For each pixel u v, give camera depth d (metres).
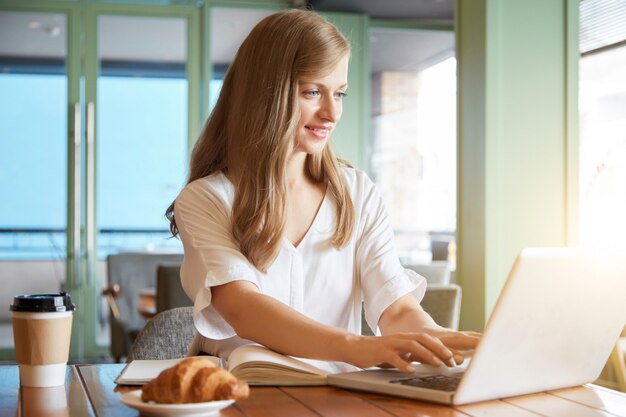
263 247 1.47
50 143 6.04
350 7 6.19
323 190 1.61
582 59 4.07
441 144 6.33
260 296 1.36
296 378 1.25
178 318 1.69
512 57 3.99
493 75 3.96
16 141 5.99
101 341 6.11
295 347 1.29
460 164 4.16
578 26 4.06
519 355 1.14
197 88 6.18
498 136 3.97
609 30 3.88
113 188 6.11
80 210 6.06
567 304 1.16
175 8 6.16
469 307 4.07
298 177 1.59
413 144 6.39
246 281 1.40
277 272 1.51
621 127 3.82
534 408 1.11
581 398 1.19
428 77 6.45
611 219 3.87
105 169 6.10
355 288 1.63
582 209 4.05
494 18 3.96
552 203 4.03
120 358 5.23
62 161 6.05
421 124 6.40
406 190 6.36
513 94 3.99
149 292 4.71
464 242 4.12
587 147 4.04
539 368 1.19
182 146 6.18
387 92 6.41
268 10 6.25
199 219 1.50
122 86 6.12
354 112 6.33
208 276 1.40
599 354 1.29
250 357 1.26
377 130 6.38
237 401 1.12
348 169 1.71
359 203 1.65
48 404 1.12
